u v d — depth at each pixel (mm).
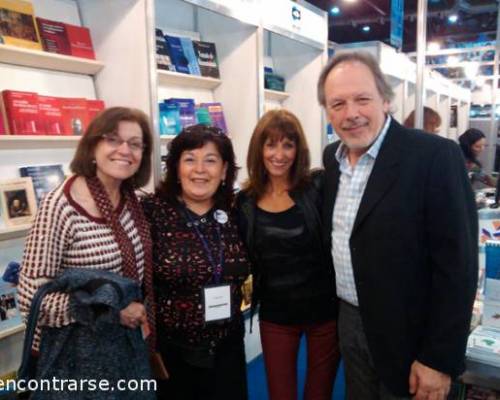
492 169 8547
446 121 9266
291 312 1861
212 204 1848
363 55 1490
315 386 1935
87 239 1421
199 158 1726
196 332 1704
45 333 1322
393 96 1544
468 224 1312
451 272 1294
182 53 3303
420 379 1346
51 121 2428
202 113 3350
